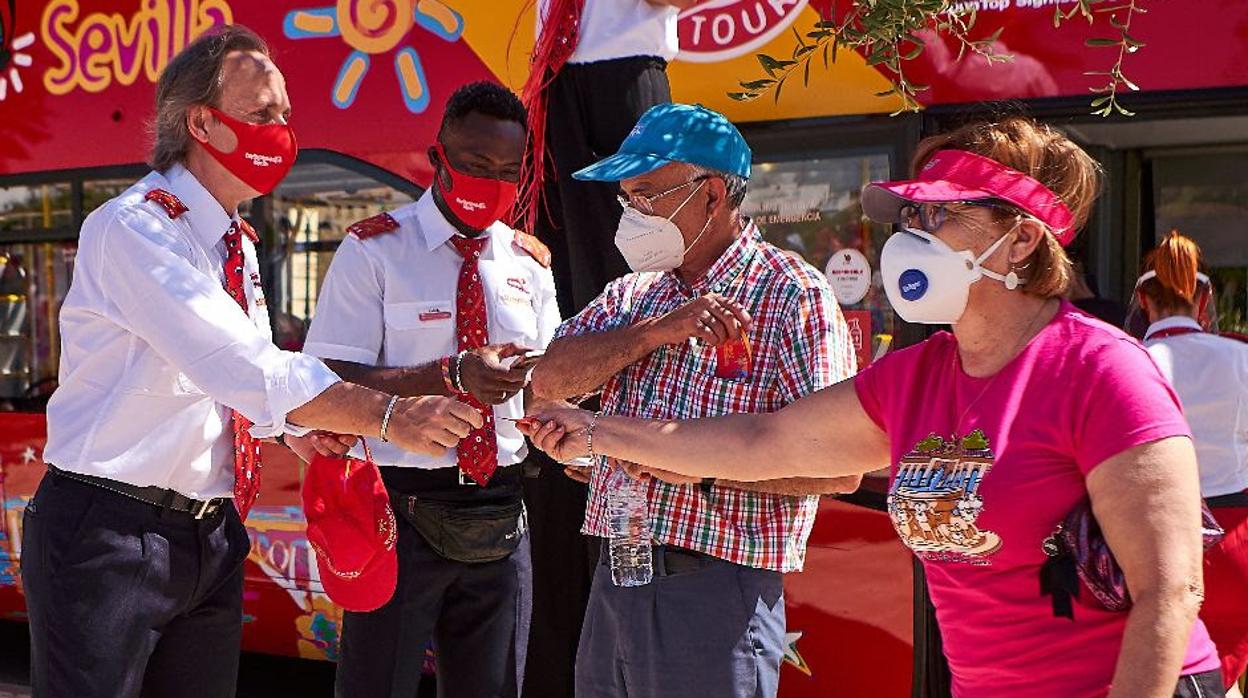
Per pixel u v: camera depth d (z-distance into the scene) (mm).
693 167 2777
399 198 4961
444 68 4855
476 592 3412
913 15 2576
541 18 3555
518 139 3330
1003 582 1993
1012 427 1981
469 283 3416
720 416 2529
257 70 2875
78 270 2855
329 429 2746
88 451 2809
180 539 2924
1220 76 3973
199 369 2699
